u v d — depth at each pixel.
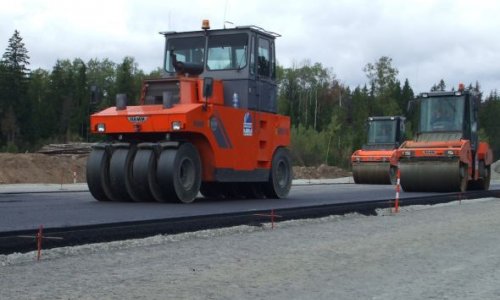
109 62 103.12
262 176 14.93
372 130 31.22
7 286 5.83
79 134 78.00
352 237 9.63
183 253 7.78
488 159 22.42
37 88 87.31
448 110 20.64
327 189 22.34
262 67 14.84
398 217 12.55
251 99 14.38
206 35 14.66
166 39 15.09
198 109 12.78
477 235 10.15
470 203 16.67
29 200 13.54
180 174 12.72
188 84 13.20
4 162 30.75
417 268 7.33
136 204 12.34
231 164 13.80
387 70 71.12
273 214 10.63
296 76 93.88
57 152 40.16
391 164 29.00
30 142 70.50
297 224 10.83
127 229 8.30
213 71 14.46
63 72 92.12
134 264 7.01
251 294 5.90
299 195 17.38
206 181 13.57
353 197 16.19
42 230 7.35
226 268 7.02
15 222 8.64
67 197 15.07
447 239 9.65
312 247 8.60
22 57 72.69
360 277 6.78
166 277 6.45
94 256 7.32
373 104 70.19
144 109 13.00
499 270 7.27
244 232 9.72
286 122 15.90
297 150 54.62
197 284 6.21
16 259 6.84
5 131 68.88
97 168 13.01
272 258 7.72
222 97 13.99
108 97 82.56
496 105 91.00
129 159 12.93
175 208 11.38
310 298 5.81
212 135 13.20
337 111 71.38
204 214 9.89
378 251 8.44
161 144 12.66
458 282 6.61
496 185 29.73
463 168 19.72
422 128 20.95
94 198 14.16
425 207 14.81
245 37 14.29
